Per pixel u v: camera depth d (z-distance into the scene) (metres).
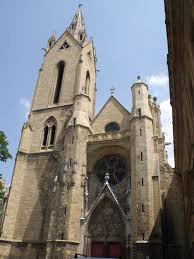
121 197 42.34
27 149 51.72
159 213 36.31
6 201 45.47
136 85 50.34
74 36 70.69
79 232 38.25
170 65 24.78
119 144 45.78
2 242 41.56
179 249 35.50
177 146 36.66
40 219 43.28
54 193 42.03
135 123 44.88
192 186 21.75
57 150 49.53
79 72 58.81
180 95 26.08
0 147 34.38
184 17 17.00
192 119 19.41
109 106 54.53
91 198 43.56
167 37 21.66
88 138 47.72
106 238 38.50
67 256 35.50
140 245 34.09
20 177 48.28
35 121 55.94
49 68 64.31
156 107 50.62
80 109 49.72
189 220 28.77
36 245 41.06
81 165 43.41
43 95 59.62
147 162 40.12
